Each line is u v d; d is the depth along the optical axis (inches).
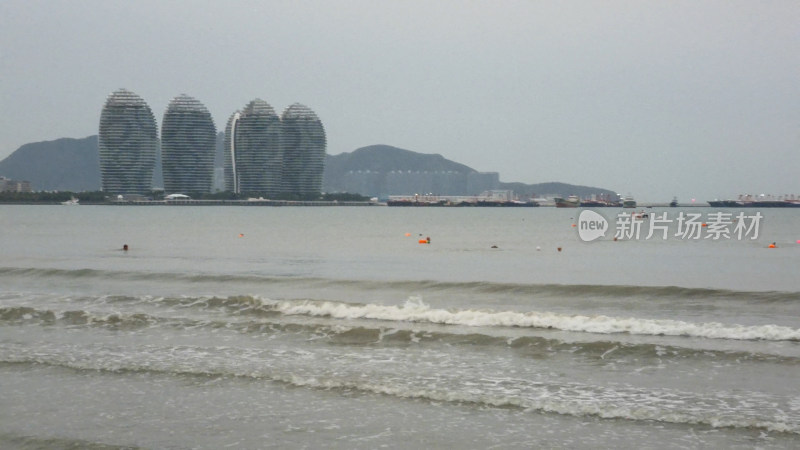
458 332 928.3
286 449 578.6
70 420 650.2
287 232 4055.1
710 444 570.3
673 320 1010.1
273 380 747.4
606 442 578.9
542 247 2645.2
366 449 575.8
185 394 712.4
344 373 765.9
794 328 934.4
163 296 1256.2
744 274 1647.4
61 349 882.8
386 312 1055.0
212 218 6860.2
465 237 3469.5
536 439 587.8
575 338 892.0
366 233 3991.1
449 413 647.8
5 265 1909.4
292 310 1103.0
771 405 645.3
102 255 2309.3
